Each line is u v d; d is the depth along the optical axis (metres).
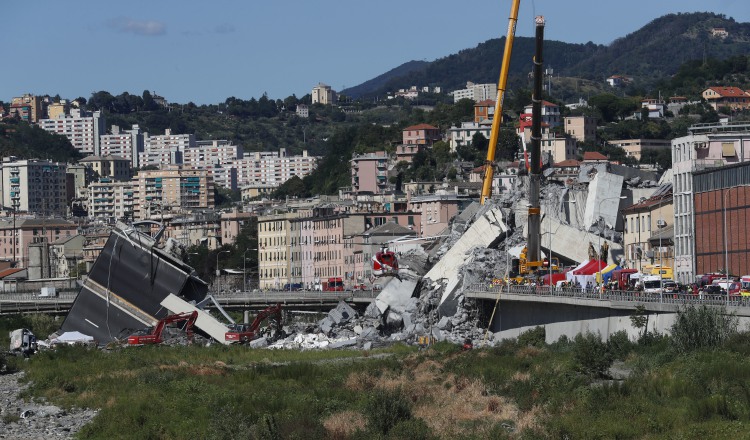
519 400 187.25
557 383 192.88
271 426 171.62
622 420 163.25
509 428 171.88
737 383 172.88
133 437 178.25
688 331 196.62
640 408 168.25
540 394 188.25
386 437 165.38
